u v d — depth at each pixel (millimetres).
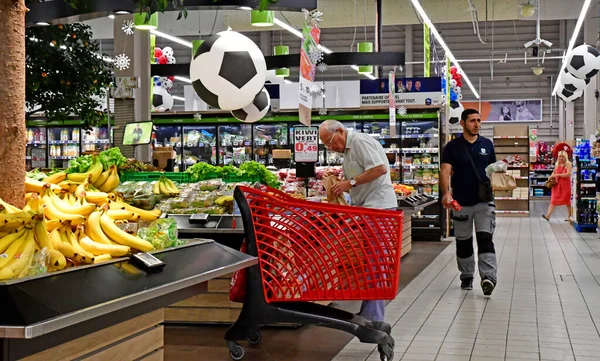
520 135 21438
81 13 6914
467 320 6223
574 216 16859
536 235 14680
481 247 7520
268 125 14562
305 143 7434
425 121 13648
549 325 6008
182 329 5848
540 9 21391
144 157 10398
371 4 21234
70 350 2740
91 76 9773
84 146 15391
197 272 3256
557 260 10484
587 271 9281
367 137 5629
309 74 7363
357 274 4574
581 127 34844
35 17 7203
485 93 35406
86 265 2887
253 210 4723
